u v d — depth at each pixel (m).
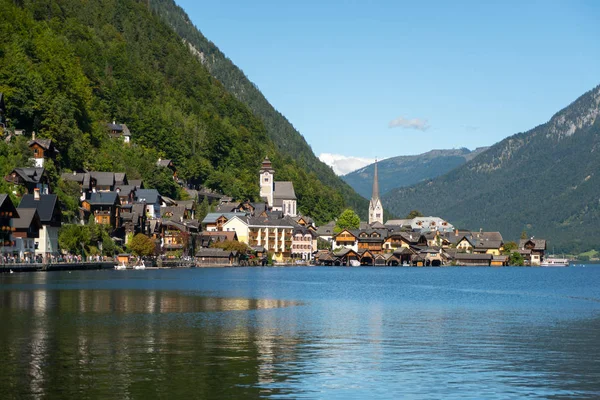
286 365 51.28
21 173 191.75
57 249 188.62
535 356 55.69
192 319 74.62
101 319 72.94
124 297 98.69
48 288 111.81
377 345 60.09
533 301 107.06
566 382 47.22
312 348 58.06
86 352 54.50
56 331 64.19
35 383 44.94
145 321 72.19
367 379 47.53
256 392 43.94
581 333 68.25
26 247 172.88
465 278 194.38
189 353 54.81
